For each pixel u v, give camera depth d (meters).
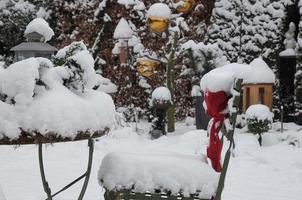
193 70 10.23
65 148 8.35
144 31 11.73
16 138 2.75
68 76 3.11
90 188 5.73
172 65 9.97
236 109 3.15
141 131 10.05
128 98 11.90
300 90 10.96
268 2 11.58
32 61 2.85
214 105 3.26
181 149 8.23
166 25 9.62
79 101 3.00
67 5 12.57
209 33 12.28
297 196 5.58
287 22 11.49
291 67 11.84
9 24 12.88
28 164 7.20
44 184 3.66
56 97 2.91
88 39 12.38
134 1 11.16
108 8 12.08
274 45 11.45
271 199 5.42
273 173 6.70
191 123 11.42
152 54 11.20
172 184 3.15
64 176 6.41
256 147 8.18
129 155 3.34
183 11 9.91
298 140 8.40
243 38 11.84
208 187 3.14
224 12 12.11
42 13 13.03
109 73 12.12
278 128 10.35
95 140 8.77
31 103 2.81
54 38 13.05
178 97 11.98
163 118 9.64
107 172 3.27
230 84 3.21
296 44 11.24
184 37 11.58
